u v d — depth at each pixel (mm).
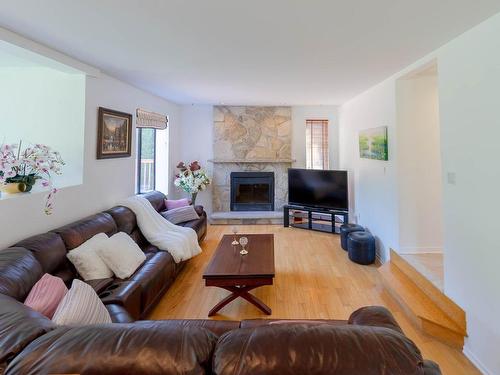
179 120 5852
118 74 3246
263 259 2697
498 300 1721
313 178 5133
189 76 3312
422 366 771
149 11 1734
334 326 882
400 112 3127
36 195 2266
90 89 2971
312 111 5891
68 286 2057
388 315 1331
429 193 3137
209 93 4383
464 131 2010
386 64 2783
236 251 2926
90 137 2998
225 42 2238
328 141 5895
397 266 3090
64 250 2189
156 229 3398
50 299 1457
